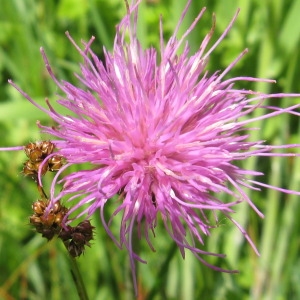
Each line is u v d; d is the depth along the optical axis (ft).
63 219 0.24
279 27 0.42
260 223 0.44
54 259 0.41
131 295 0.34
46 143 0.26
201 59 0.27
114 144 0.25
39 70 0.45
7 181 0.42
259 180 0.44
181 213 0.25
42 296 0.42
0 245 0.42
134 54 0.27
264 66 0.42
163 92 0.26
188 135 0.25
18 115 0.36
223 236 0.39
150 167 0.25
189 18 0.37
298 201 0.40
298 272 0.40
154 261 0.40
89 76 0.27
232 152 0.26
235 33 0.45
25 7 0.44
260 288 0.39
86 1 0.47
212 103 0.27
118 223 0.39
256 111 0.41
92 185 0.25
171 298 0.39
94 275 0.40
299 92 0.43
